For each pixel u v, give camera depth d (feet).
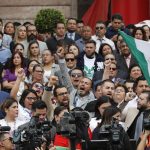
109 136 72.33
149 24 116.88
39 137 75.05
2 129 76.28
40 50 108.47
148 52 89.81
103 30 110.01
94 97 91.71
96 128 78.74
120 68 102.37
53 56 100.12
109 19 124.47
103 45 103.55
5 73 97.40
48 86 87.10
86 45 102.94
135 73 97.45
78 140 72.02
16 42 109.09
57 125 77.41
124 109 86.07
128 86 90.53
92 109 87.51
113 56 99.14
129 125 83.15
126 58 103.40
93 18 124.26
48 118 86.89
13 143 76.07
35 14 129.39
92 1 130.93
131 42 90.48
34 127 75.46
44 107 81.71
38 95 91.86
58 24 110.83
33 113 81.76
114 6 124.16
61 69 95.40
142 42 90.27
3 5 129.29
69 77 95.04
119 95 88.07
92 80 97.76
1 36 107.55
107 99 82.33
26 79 97.19
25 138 75.10
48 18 115.44
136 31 108.37
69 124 71.41
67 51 103.81
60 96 87.86
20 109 86.33
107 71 97.66
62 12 130.72
